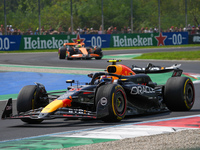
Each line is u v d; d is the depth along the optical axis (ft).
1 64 287.07
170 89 103.40
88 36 465.06
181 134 70.85
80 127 84.69
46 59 332.39
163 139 67.41
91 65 271.28
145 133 73.26
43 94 99.96
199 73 213.66
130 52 417.90
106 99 85.81
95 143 66.80
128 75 105.09
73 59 329.72
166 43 519.60
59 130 82.48
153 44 510.58
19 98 94.94
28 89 96.12
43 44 440.86
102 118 87.45
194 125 80.07
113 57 351.05
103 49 465.47
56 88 170.91
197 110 106.63
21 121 99.76
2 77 212.02
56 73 223.92
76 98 90.43
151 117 95.66
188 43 536.01
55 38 448.24
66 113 84.89
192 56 316.19
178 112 103.65
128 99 97.81
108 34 479.00
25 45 430.20
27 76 213.66
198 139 66.54
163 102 107.14
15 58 344.69
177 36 527.81
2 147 67.41
